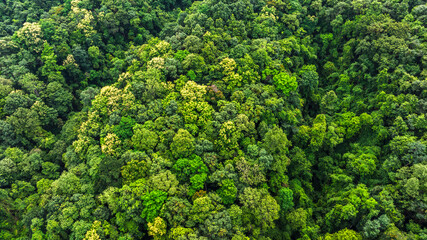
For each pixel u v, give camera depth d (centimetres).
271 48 5494
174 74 5047
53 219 3722
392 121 4703
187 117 4394
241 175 3800
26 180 4884
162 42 5575
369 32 5697
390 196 3806
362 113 5059
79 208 3762
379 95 4991
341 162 4872
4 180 4600
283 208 4006
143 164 3838
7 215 4375
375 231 3491
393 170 4125
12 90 5441
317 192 4806
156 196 3447
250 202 3509
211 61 5269
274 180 4116
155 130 4306
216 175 3706
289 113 4841
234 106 4431
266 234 3800
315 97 5878
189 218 3359
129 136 4400
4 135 5091
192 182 3678
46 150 5419
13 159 4847
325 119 5356
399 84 4897
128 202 3497
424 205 3500
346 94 5728
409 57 5050
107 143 4256
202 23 5816
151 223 3341
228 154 4078
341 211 3944
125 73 5519
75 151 4697
